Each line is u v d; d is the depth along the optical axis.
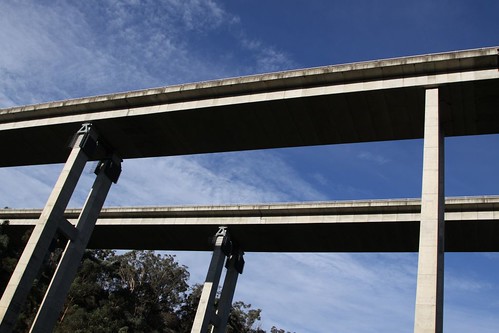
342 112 29.41
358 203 40.75
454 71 26.02
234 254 48.28
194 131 33.94
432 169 23.58
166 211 48.31
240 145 34.41
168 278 78.38
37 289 57.62
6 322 28.80
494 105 26.00
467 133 28.27
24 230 60.84
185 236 50.09
